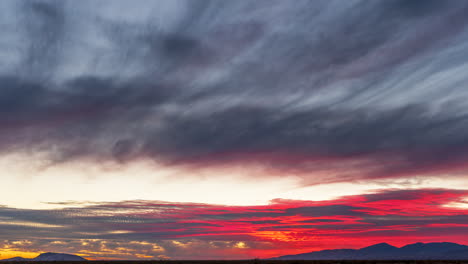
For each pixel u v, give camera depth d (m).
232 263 107.38
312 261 108.62
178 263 111.00
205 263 108.50
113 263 113.62
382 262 105.75
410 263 104.56
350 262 106.69
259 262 108.12
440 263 104.31
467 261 110.38
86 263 119.44
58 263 133.62
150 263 112.94
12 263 136.62
